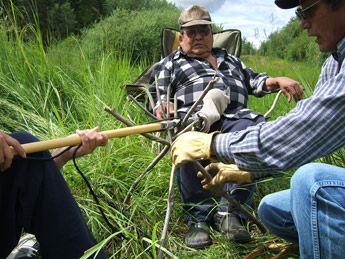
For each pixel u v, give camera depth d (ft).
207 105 7.95
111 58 15.38
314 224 5.23
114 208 8.05
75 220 5.26
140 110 12.53
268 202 6.62
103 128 10.44
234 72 10.14
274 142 5.02
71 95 12.40
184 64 9.93
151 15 28.17
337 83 4.81
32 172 5.04
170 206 6.74
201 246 7.64
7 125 10.37
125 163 9.38
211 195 8.29
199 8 9.99
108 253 7.32
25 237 6.53
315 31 5.63
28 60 12.88
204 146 5.57
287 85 9.72
